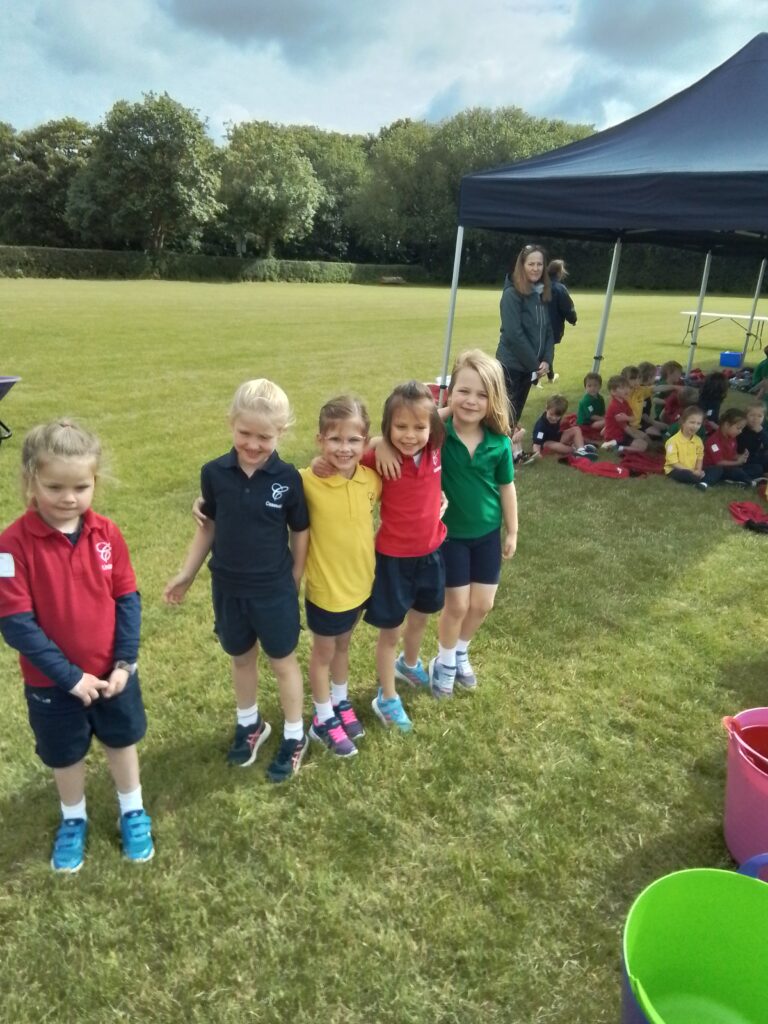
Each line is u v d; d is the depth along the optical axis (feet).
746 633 11.71
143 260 136.26
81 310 61.93
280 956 6.10
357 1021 5.63
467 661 10.07
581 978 6.01
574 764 8.50
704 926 5.63
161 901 6.56
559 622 11.83
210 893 6.66
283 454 20.71
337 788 7.95
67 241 166.50
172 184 143.02
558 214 18.12
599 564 14.17
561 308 21.95
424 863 7.08
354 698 9.69
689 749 8.87
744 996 5.68
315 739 8.71
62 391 28.09
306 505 7.72
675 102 21.22
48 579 6.15
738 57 20.68
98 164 144.66
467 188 20.12
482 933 6.35
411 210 174.91
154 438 21.93
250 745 8.41
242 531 7.29
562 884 6.88
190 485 17.81
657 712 9.54
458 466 8.82
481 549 9.26
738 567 14.25
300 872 6.91
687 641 11.41
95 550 6.39
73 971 5.93
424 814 7.66
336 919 6.42
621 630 11.68
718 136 18.95
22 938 6.21
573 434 21.99
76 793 7.04
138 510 16.06
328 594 7.95
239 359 38.65
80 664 6.40
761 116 18.95
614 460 21.65
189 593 12.39
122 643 6.63
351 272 163.12
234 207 157.58
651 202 16.39
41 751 6.62
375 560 8.36
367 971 5.98
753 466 19.81
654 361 44.62
